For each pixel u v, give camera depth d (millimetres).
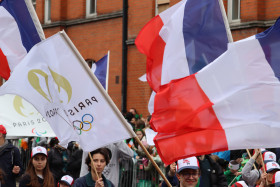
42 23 35219
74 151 16891
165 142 10266
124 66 30531
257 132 9930
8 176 14633
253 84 10055
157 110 10336
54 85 11547
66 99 11453
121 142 14359
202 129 10117
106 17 31656
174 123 10242
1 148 14562
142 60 29797
